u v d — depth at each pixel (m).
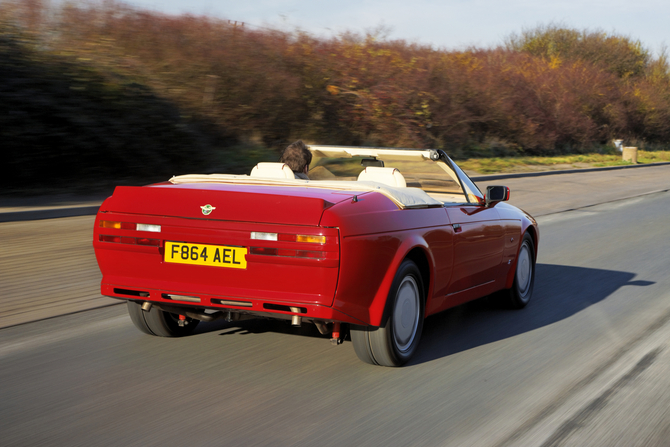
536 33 57.97
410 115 25.00
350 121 23.66
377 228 3.80
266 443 3.08
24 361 4.27
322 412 3.48
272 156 18.67
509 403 3.67
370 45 25.56
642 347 4.80
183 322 4.63
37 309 5.55
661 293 6.67
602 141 44.72
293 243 3.57
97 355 4.40
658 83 53.38
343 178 5.41
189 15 18.89
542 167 28.09
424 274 4.42
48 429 3.21
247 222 3.68
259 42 20.39
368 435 3.21
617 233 11.22
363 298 3.80
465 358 4.49
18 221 10.32
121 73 15.63
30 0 15.12
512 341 4.92
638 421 3.44
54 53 14.74
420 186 5.29
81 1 16.50
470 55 31.56
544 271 7.86
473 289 5.07
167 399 3.63
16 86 13.23
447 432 3.26
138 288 3.98
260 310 3.73
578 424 3.39
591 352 4.67
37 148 13.38
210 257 3.77
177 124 15.89
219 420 3.35
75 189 13.42
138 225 3.92
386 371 4.17
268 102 19.83
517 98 33.22
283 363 4.27
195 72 18.17
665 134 50.97
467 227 4.80
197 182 4.48
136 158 15.10
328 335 4.90
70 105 13.90
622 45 56.22
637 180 24.73
